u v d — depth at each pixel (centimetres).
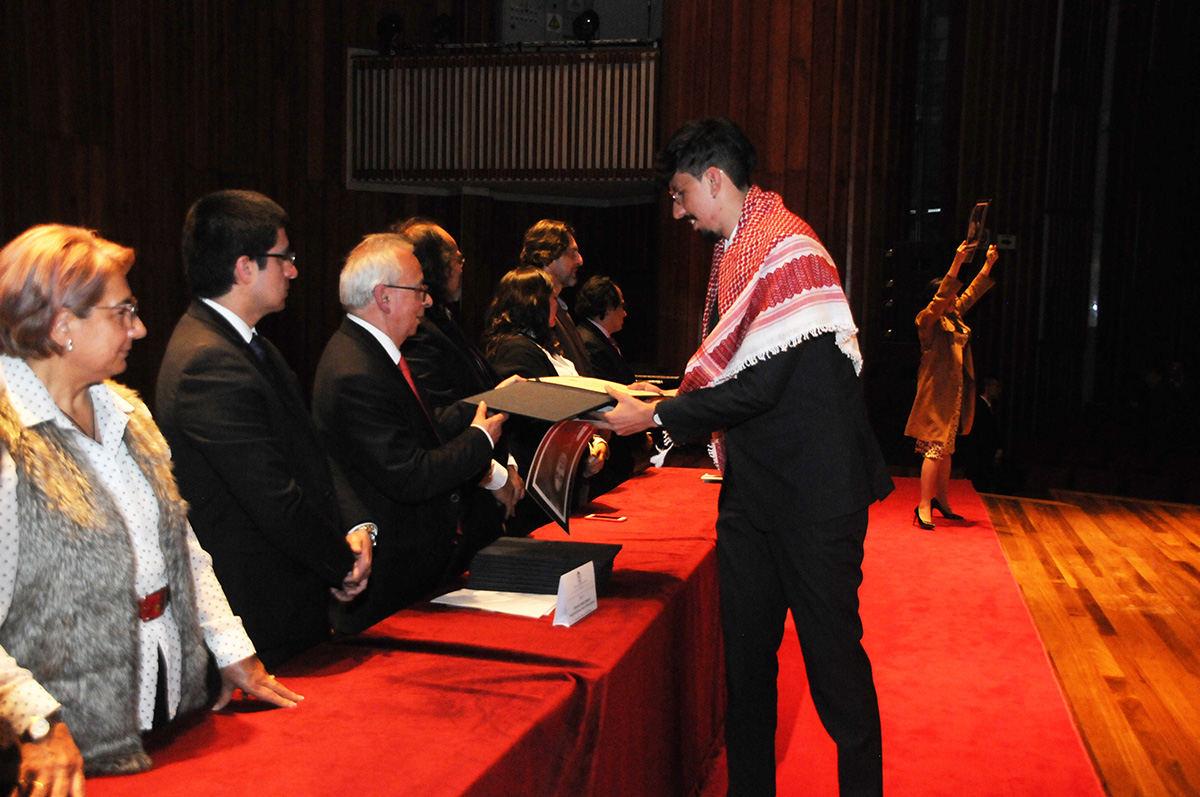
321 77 980
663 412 198
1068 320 1178
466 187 1049
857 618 197
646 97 937
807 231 196
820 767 269
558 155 967
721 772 262
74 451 133
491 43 1050
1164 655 373
